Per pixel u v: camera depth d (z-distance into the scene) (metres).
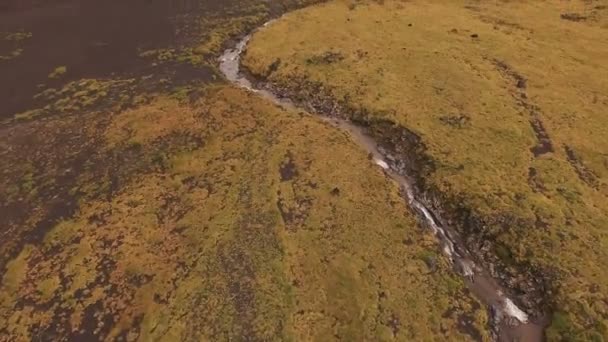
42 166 44.78
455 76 53.56
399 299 33.91
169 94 52.88
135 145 46.38
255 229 38.53
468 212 39.44
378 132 47.75
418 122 47.50
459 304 33.91
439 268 36.06
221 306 33.56
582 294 33.41
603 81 52.62
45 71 56.84
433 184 41.91
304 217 39.44
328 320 32.75
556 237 36.81
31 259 37.28
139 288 35.06
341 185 42.16
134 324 33.09
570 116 48.09
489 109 48.97
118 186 42.66
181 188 42.25
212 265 36.12
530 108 49.22
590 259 35.44
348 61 56.47
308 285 34.75
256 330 32.22
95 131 48.09
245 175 43.16
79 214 40.41
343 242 37.53
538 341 32.41
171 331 32.41
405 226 38.94
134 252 37.34
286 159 44.59
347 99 51.19
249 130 48.00
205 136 47.31
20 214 40.62
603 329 31.56
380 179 42.84
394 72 54.53
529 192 40.34
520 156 43.72
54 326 33.25
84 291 35.09
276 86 54.56
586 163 43.22
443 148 44.56
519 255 36.16
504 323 33.34
